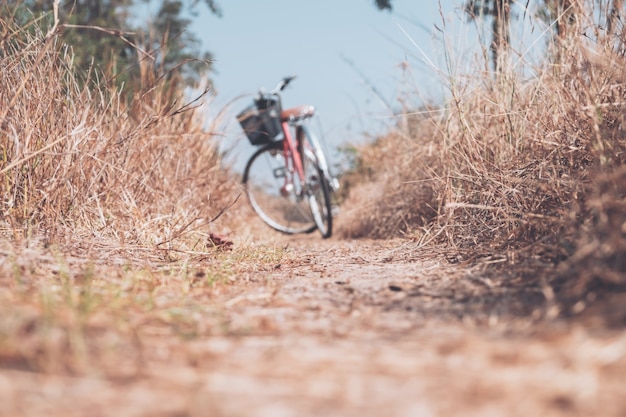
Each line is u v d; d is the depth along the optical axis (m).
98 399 1.28
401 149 5.61
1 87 3.19
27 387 1.32
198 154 5.11
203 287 2.54
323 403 1.28
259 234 5.94
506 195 3.32
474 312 2.02
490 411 1.22
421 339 1.71
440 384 1.36
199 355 1.57
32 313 1.70
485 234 3.42
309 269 3.19
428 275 2.76
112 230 3.41
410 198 5.08
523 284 2.31
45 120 3.38
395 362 1.50
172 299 2.24
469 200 3.73
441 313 2.04
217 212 5.34
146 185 3.98
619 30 2.96
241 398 1.31
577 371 1.36
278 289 2.54
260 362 1.53
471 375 1.39
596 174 2.26
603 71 2.95
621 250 1.99
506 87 3.81
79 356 1.46
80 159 3.33
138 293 2.31
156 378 1.40
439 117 4.58
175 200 4.40
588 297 1.92
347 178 7.88
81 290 2.08
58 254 2.65
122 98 4.81
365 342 1.71
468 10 4.03
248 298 2.32
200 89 5.42
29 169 3.23
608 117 2.87
